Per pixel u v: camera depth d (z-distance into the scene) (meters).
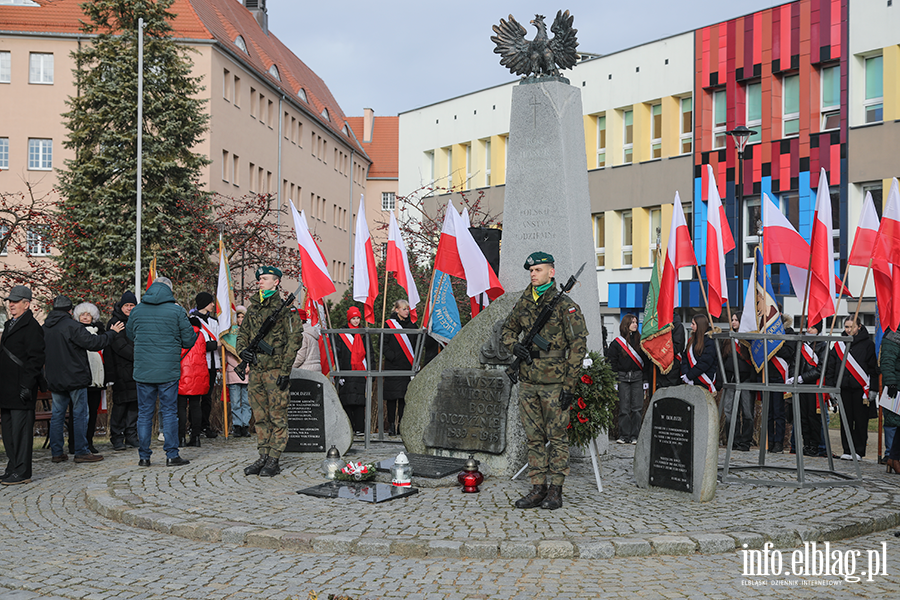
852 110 26.70
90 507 8.20
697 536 6.57
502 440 9.15
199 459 10.66
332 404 10.65
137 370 10.08
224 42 42.81
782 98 28.80
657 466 8.45
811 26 27.52
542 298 7.70
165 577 5.87
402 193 42.75
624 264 33.41
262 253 32.09
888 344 10.04
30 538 7.02
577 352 7.47
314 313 13.98
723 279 9.48
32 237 28.11
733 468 9.90
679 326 12.91
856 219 26.72
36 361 9.59
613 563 6.16
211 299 12.86
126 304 12.21
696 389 8.12
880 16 25.95
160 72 30.61
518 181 10.91
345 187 66.25
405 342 13.16
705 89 30.55
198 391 12.12
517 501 7.61
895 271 9.76
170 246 30.09
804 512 7.53
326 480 8.98
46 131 41.97
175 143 30.41
